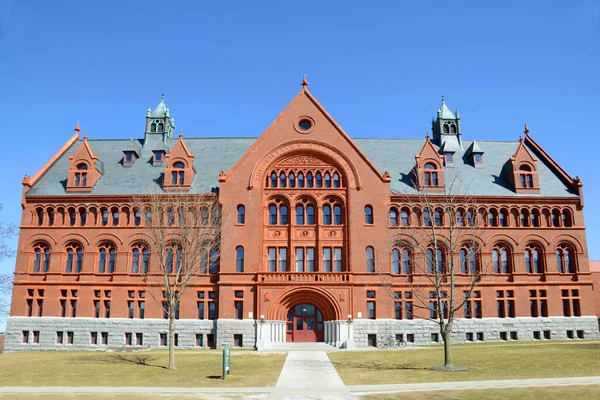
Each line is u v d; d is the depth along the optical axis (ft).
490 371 110.93
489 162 210.59
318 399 84.69
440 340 180.55
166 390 93.25
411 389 92.12
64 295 184.03
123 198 189.16
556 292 186.80
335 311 171.83
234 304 174.70
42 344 179.11
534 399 82.38
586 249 190.39
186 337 177.37
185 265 150.82
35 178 195.42
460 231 181.27
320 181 186.70
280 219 184.14
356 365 123.44
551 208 192.95
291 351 155.84
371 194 183.32
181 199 175.52
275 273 174.19
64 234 187.11
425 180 193.47
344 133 188.24
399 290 181.16
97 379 107.04
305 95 193.47
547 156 209.56
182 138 200.75
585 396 84.02
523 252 188.85
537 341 177.88
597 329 184.55
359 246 178.70
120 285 183.11
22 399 86.58
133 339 179.11
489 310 184.24
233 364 126.93
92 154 196.13
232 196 182.60
